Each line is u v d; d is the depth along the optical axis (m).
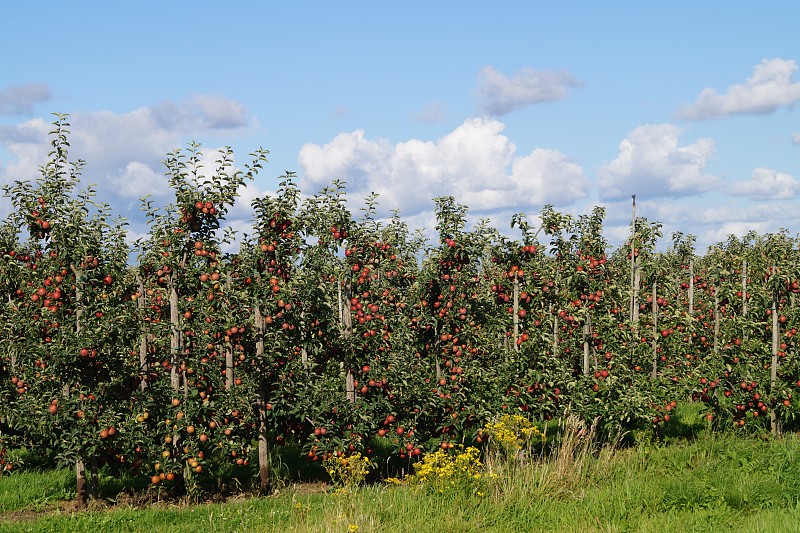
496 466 11.28
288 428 13.38
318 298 13.01
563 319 15.08
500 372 13.73
